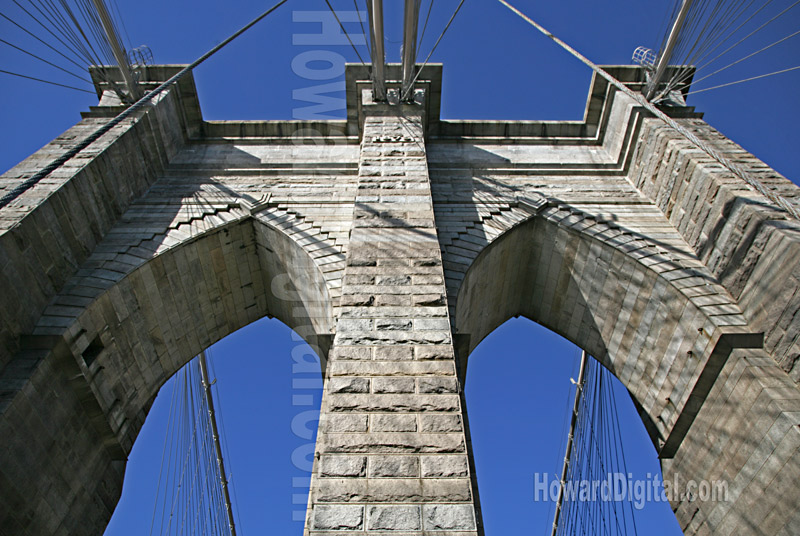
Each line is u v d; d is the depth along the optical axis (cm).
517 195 1958
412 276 1343
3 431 1172
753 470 1293
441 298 1282
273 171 2058
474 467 1019
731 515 1335
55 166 1314
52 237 1480
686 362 1512
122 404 1527
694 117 2102
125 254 1623
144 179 1942
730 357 1409
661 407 1580
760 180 1634
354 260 1388
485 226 1791
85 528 1385
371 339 1176
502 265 1842
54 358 1351
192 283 1752
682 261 1653
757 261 1465
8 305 1308
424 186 1719
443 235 1741
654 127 1975
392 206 1614
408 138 2014
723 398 1409
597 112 2278
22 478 1210
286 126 2261
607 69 2250
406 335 1186
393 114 2166
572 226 1798
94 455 1442
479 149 2223
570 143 2255
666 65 2053
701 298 1520
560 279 1880
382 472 938
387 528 862
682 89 2222
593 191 1995
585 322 1853
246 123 2269
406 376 1099
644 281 1658
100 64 2072
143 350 1620
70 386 1380
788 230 1429
